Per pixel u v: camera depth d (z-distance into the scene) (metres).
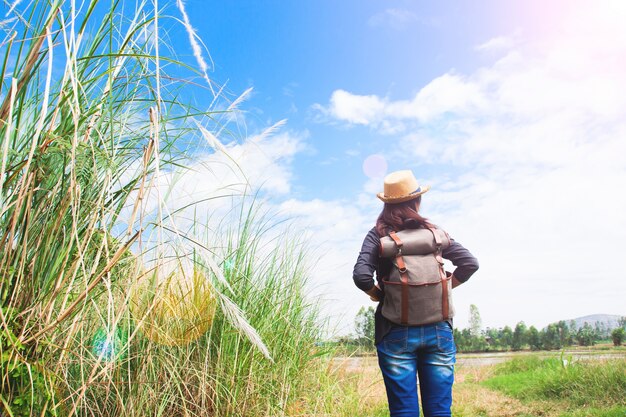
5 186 1.84
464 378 9.12
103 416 2.70
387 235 3.18
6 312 1.82
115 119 2.24
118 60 2.10
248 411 3.53
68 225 2.05
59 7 1.71
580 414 5.28
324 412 4.40
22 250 1.92
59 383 2.16
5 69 1.69
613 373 6.07
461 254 3.20
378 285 3.31
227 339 3.54
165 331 3.05
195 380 3.40
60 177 2.05
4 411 1.83
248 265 3.96
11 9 1.78
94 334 2.48
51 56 1.62
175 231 1.79
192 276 3.30
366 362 5.85
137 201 1.84
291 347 4.24
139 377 2.86
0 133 1.83
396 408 3.02
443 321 3.04
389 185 3.27
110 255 2.14
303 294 4.71
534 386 6.68
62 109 1.95
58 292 1.89
